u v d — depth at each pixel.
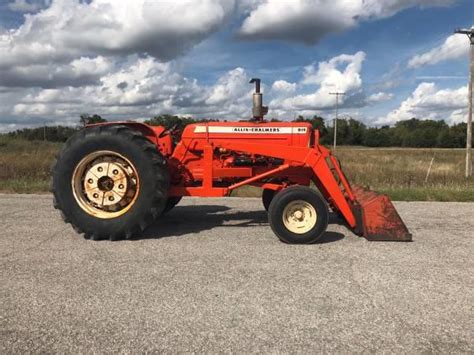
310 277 4.11
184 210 7.48
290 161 5.77
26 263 4.45
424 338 2.99
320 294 3.71
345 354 2.79
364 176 14.27
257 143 5.85
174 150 6.14
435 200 8.98
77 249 4.98
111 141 5.34
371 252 4.96
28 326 3.11
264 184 6.02
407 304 3.52
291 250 5.02
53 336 2.97
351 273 4.23
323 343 2.91
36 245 5.12
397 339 2.98
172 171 6.07
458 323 3.21
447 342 2.94
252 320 3.22
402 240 5.46
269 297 3.63
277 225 5.27
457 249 5.12
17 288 3.78
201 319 3.23
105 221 5.30
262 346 2.87
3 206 7.61
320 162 5.62
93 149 5.37
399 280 4.05
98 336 2.97
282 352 2.80
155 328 3.09
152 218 5.39
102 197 5.42
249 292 3.73
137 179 5.37
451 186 10.98
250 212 7.29
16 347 2.83
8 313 3.30
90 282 3.93
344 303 3.53
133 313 3.31
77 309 3.38
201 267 4.37
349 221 5.63
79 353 2.77
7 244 5.16
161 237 5.58
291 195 5.27
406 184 11.82
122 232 5.31
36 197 8.70
